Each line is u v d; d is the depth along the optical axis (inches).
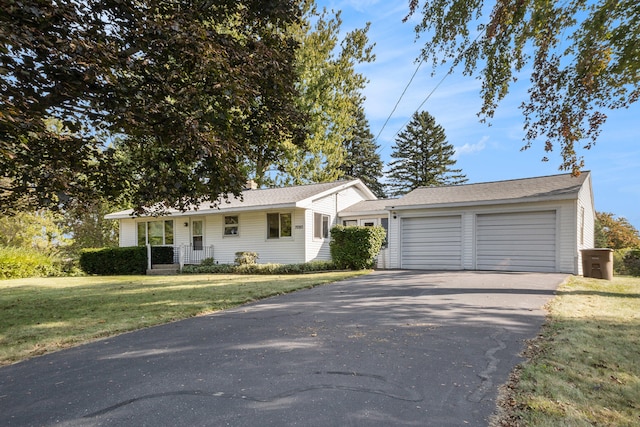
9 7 161.2
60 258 760.3
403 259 601.0
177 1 258.5
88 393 121.7
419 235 589.6
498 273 458.9
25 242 879.1
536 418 98.4
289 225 668.7
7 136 184.4
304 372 136.1
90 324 229.0
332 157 997.2
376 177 1866.4
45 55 183.2
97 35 206.4
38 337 199.9
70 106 220.4
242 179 262.1
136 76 235.3
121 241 858.8
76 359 160.6
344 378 129.6
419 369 137.2
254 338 184.4
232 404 111.0
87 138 245.1
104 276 645.3
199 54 214.1
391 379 128.1
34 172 218.1
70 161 231.9
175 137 222.4
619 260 587.2
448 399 112.0
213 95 241.3
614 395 112.4
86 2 201.2
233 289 368.5
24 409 111.0
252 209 663.8
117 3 201.9
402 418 100.5
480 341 171.0
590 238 634.8
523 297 281.7
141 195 265.1
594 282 371.9
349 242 583.2
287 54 303.3
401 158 1903.3
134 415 105.3
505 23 299.4
